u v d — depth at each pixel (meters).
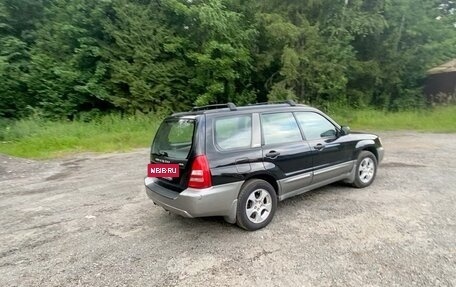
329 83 15.03
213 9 14.98
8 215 4.71
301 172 4.28
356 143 5.09
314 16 15.50
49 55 15.84
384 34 17.27
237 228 3.89
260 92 17.86
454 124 12.30
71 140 11.05
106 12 16.06
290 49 14.27
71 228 4.12
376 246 3.21
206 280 2.80
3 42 15.86
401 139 10.09
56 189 6.11
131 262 3.18
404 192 4.84
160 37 16.06
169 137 3.97
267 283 2.69
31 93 15.52
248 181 3.79
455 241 3.24
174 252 3.35
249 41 16.17
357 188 5.17
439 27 17.59
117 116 14.84
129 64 15.73
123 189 5.87
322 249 3.21
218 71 15.78
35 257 3.37
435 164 6.58
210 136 3.60
